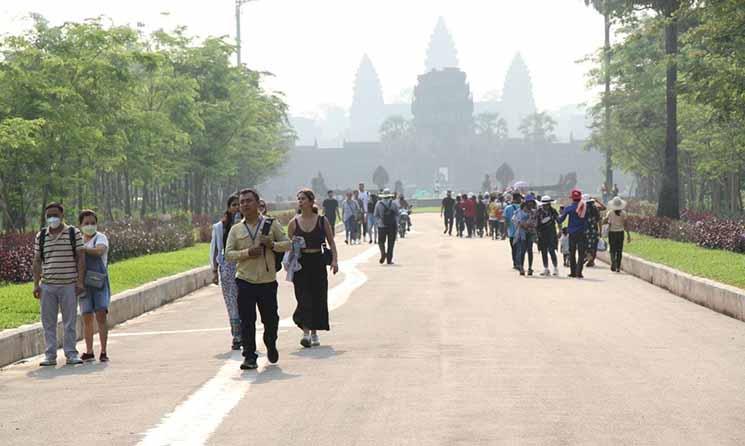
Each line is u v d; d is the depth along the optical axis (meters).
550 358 19.98
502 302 31.39
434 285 37.88
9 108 50.62
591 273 44.06
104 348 21.28
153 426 14.31
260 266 19.52
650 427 13.83
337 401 15.82
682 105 73.88
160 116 65.19
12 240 41.50
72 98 53.00
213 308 32.25
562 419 14.34
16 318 24.91
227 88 85.19
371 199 70.62
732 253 44.59
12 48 53.81
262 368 19.34
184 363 20.31
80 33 55.31
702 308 29.80
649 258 42.53
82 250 21.19
